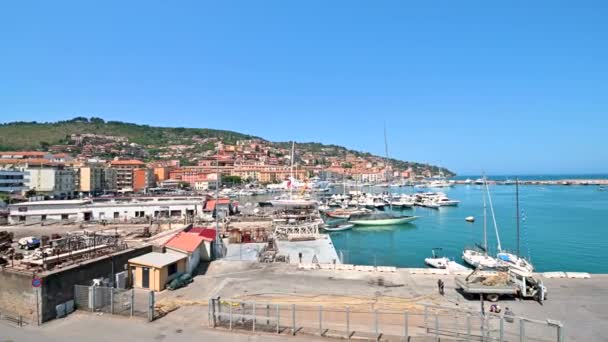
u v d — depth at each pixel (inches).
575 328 849.5
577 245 2701.8
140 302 1041.5
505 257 1973.4
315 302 1039.6
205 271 1421.0
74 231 2119.8
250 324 870.4
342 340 780.6
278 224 2470.5
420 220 4082.2
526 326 861.8
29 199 4050.2
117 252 1198.3
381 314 941.2
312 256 1768.0
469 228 3565.5
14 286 917.8
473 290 1031.0
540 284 1040.2
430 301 1043.3
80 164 6924.2
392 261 2294.5
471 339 784.9
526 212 4598.9
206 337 797.2
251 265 1503.4
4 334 816.3
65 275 960.3
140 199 3093.0
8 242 1664.6
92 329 844.6
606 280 1226.0
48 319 901.2
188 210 2984.7
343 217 3890.3
